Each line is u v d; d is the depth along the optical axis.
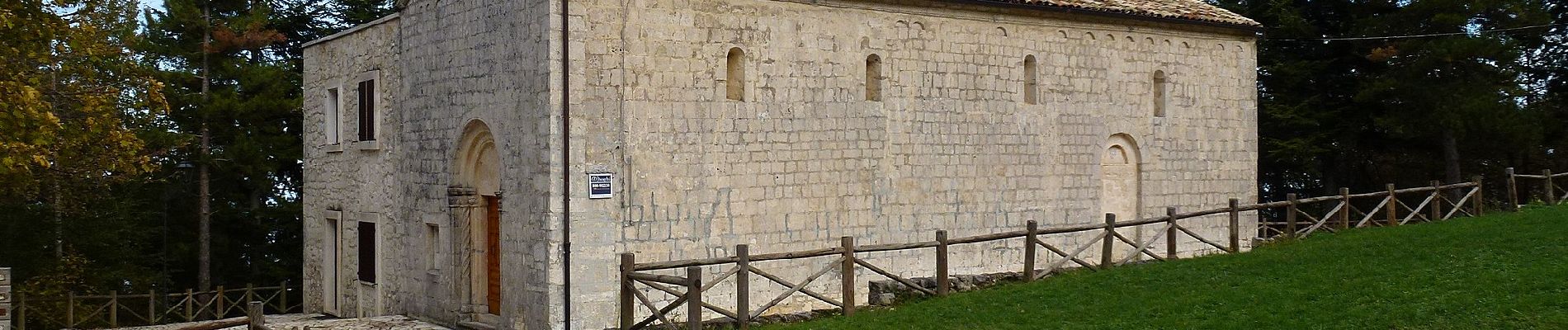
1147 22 25.70
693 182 20.28
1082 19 24.78
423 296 23.22
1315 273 18.08
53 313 28.91
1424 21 35.81
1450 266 17.55
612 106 19.41
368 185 25.39
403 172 23.89
